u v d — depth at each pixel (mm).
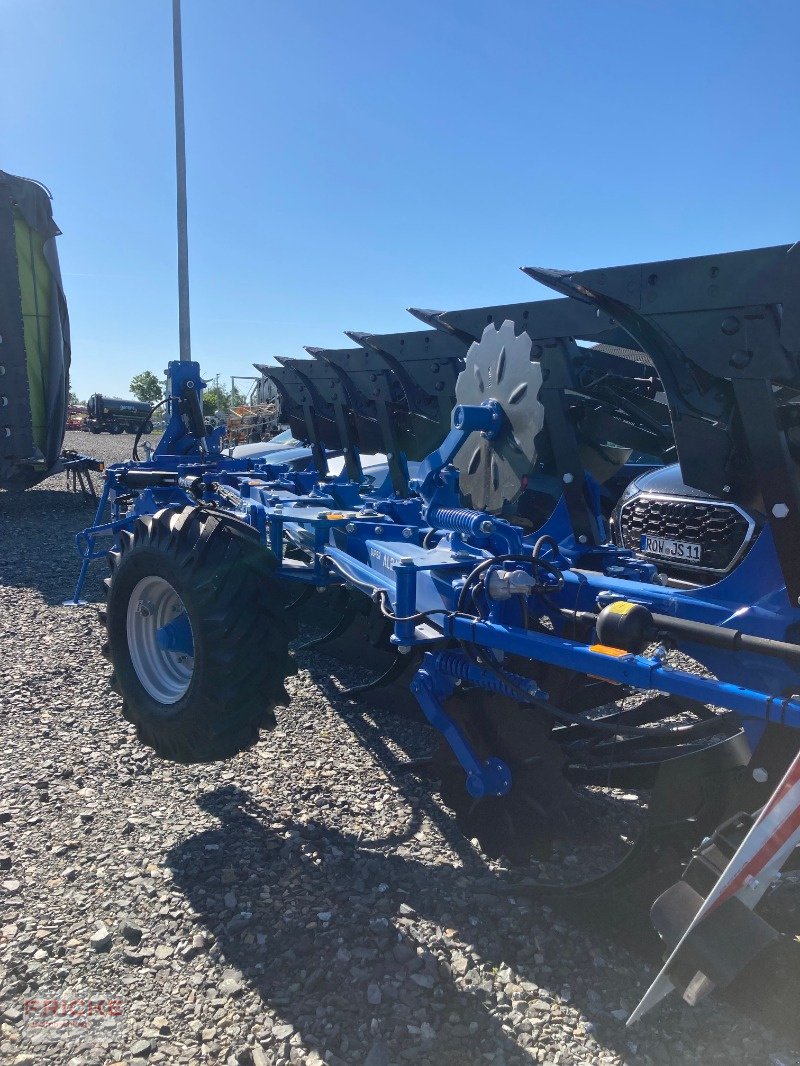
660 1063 1876
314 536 3076
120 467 5559
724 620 2488
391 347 5051
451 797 2824
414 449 5473
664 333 2586
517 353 2910
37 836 2826
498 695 2699
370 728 3895
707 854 1939
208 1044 1913
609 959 2252
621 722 3064
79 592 5883
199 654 2779
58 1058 1862
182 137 10711
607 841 2904
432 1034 1948
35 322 10625
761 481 2377
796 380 2268
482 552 2654
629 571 3119
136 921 2359
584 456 4156
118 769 3375
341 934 2311
